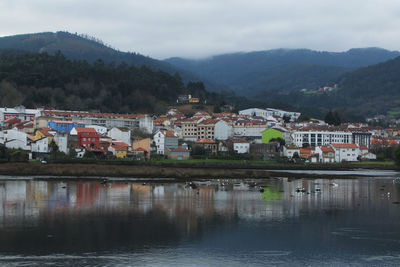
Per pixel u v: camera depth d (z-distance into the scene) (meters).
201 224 91.06
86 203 111.00
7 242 76.38
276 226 90.62
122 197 121.88
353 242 80.12
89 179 165.00
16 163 186.25
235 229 87.56
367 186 160.88
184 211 103.75
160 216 97.75
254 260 70.50
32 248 73.62
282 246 77.44
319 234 84.94
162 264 68.12
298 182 172.75
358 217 100.25
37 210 101.19
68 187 139.25
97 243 76.94
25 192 126.00
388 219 98.44
